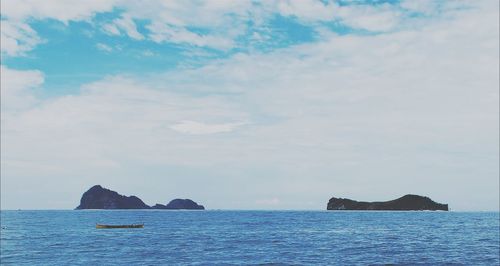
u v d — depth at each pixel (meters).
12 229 121.25
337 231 113.62
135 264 51.88
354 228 127.94
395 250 66.38
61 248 69.00
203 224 154.62
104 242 80.12
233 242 80.31
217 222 172.50
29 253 62.19
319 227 133.50
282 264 52.09
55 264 51.78
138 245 74.19
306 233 105.88
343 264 51.97
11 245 74.00
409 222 171.88
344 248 69.38
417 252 63.69
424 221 182.62
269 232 109.50
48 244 75.81
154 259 56.16
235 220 195.75
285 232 109.44
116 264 51.84
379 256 59.06
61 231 112.19
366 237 92.56
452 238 90.06
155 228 127.69
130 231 113.31
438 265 51.06
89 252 63.47
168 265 51.28
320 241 82.62
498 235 99.00
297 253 62.62
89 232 108.50
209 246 72.50
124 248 69.19
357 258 57.03
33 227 131.75
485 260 55.00
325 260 55.31
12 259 55.97
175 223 163.62
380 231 113.75
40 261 54.19
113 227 127.06
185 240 84.81
